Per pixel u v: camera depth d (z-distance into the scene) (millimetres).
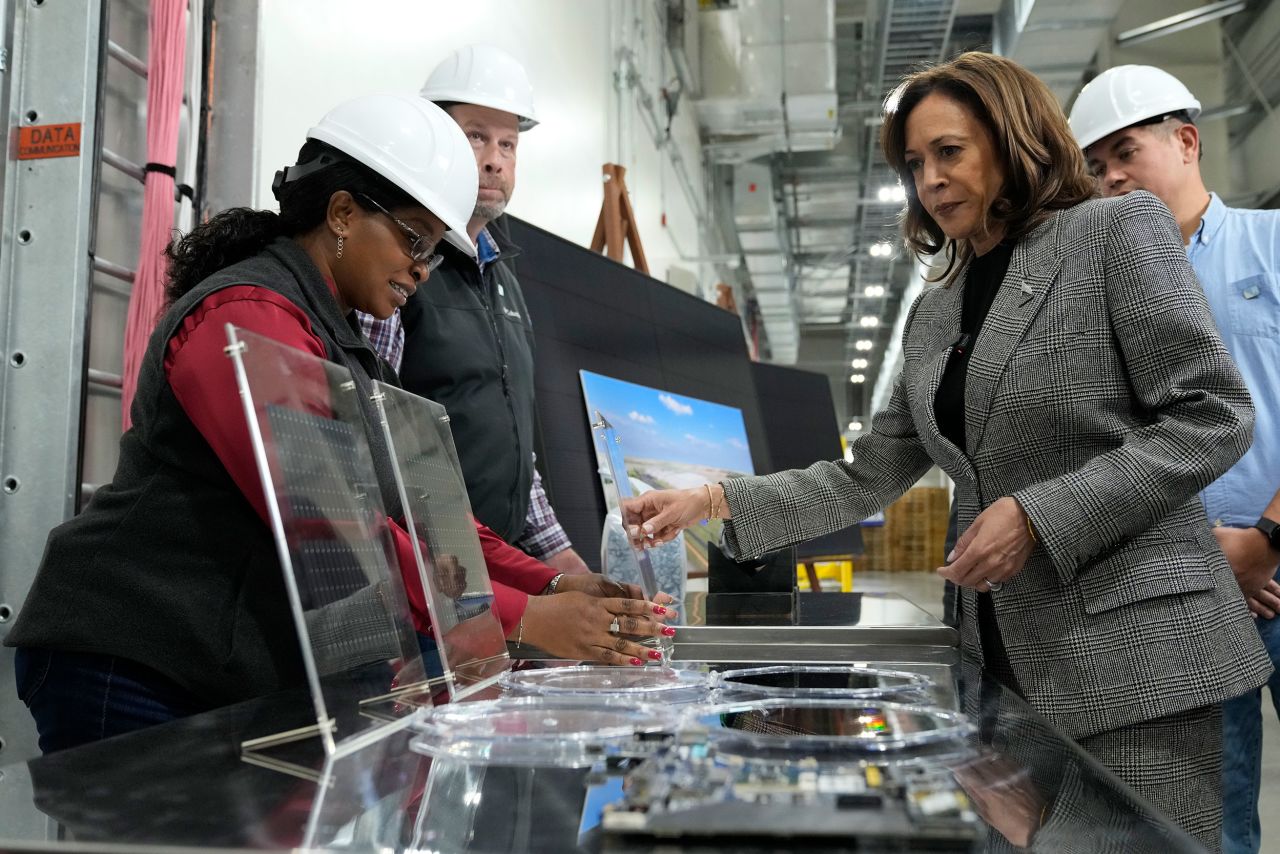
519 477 2010
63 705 942
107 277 2029
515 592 1039
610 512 1493
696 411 3568
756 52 7836
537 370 2701
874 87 8836
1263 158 7992
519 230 2812
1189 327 1043
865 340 16844
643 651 985
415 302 1923
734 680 833
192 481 934
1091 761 552
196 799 481
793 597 1633
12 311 1860
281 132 2293
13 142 1870
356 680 659
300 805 470
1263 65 7609
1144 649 1047
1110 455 1039
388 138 1075
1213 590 1076
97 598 931
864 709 670
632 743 566
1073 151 1194
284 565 600
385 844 410
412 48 2889
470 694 773
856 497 1420
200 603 917
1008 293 1161
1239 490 1787
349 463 756
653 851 403
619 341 3203
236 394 874
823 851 407
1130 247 1085
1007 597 1110
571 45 4434
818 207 11750
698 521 1419
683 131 7613
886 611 1475
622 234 4000
